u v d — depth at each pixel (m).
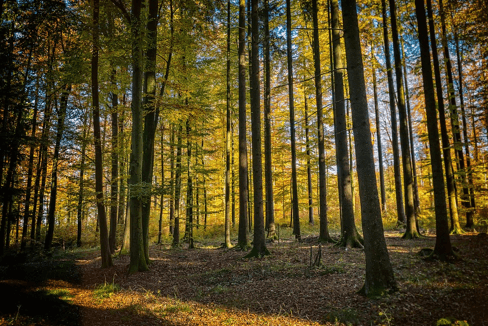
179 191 17.56
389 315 5.19
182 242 19.41
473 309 5.11
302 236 17.94
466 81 17.45
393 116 17.25
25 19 8.50
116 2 10.85
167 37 12.42
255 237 11.75
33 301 6.62
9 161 10.44
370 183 6.35
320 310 5.85
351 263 9.12
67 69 10.81
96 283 9.40
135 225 10.71
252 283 8.13
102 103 14.50
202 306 6.76
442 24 13.32
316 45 15.10
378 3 17.72
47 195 19.39
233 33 17.70
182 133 16.28
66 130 12.28
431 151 8.84
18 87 9.53
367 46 21.12
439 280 6.64
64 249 19.42
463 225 16.16
